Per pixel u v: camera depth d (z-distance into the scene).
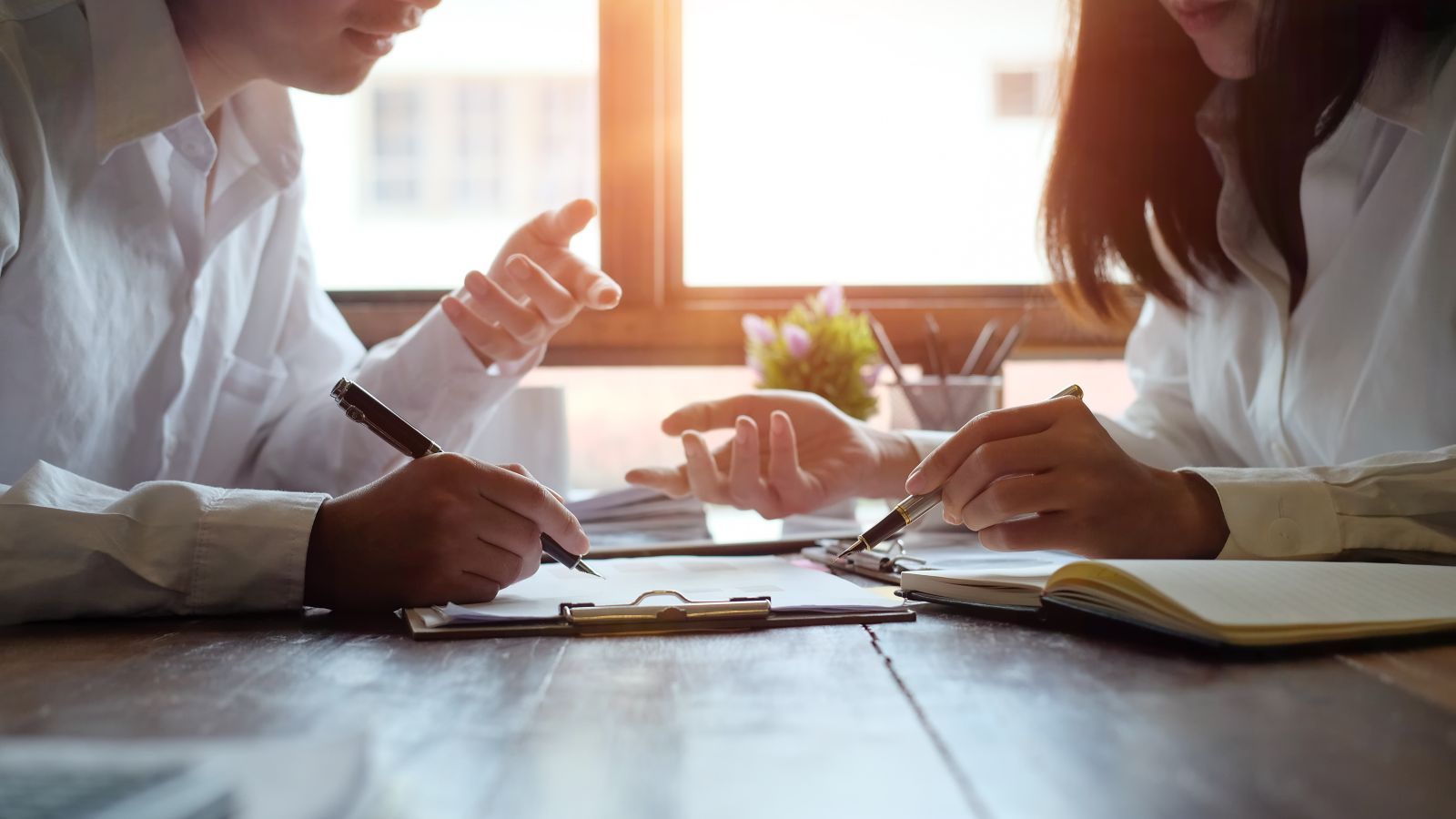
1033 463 0.80
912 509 0.83
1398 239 1.11
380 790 0.35
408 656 0.59
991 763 0.39
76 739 0.42
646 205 1.89
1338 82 1.08
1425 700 0.48
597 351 1.90
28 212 1.01
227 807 0.28
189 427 1.37
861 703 0.48
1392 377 1.06
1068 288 1.38
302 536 0.75
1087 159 1.29
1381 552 0.82
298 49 1.11
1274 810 0.34
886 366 1.88
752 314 1.90
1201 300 1.34
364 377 1.34
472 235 2.00
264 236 1.46
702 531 1.30
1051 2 2.00
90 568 0.73
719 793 0.35
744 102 1.95
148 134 1.07
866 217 1.97
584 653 0.60
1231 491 0.83
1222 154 1.21
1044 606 0.69
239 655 0.60
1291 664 0.56
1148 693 0.50
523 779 0.37
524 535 0.76
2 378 1.06
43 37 1.05
